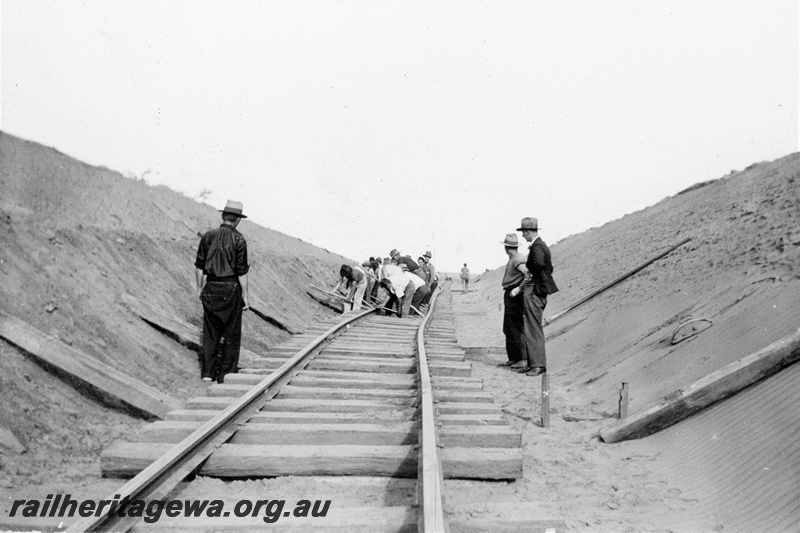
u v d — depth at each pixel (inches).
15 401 184.5
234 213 295.0
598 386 295.1
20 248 255.3
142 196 522.3
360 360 339.3
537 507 149.1
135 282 325.1
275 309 501.0
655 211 880.3
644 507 157.8
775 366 196.4
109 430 202.8
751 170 677.9
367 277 734.5
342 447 187.9
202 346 305.6
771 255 311.7
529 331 350.3
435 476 133.9
